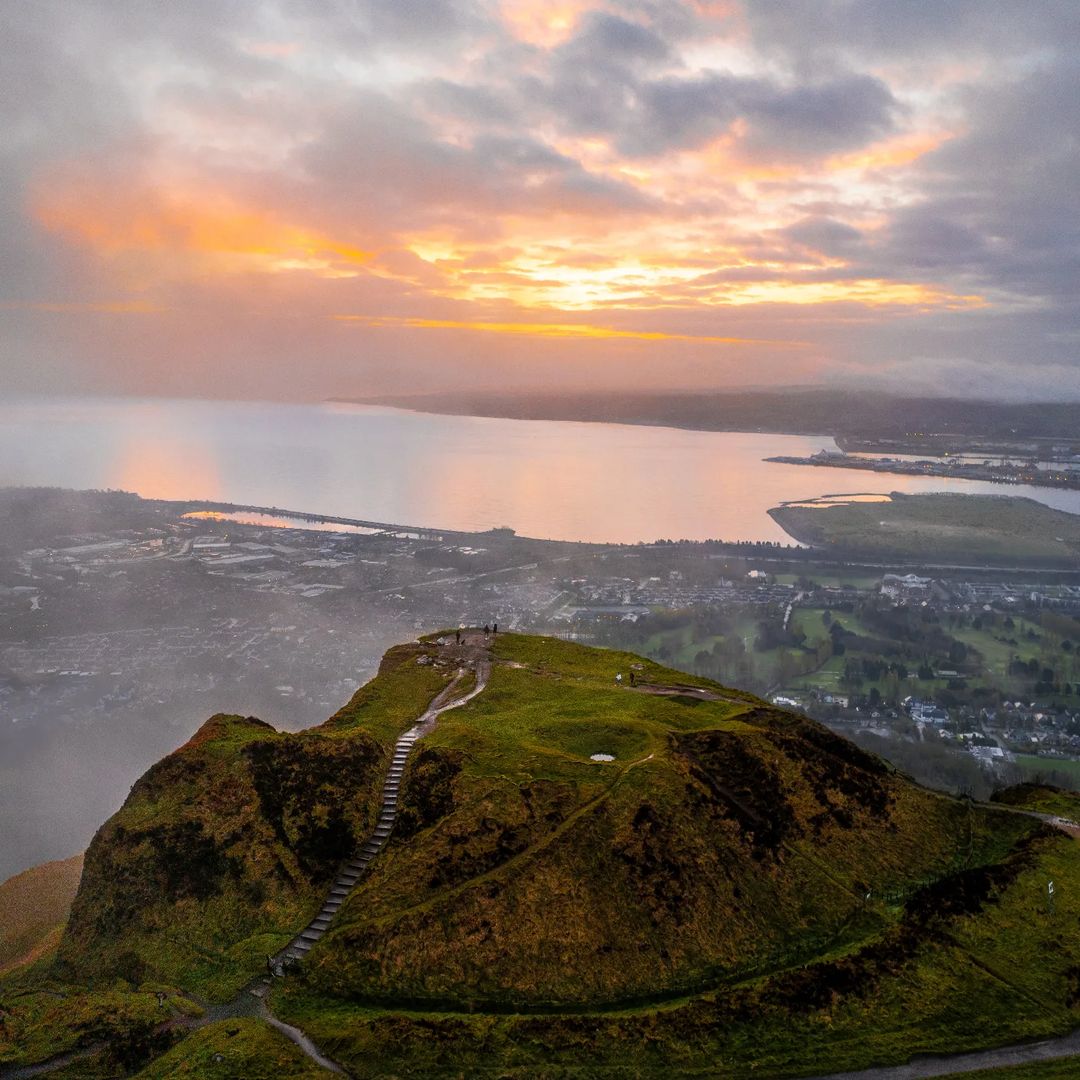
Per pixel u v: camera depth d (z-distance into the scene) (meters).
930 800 80.06
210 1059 51.47
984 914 64.50
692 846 66.81
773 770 76.31
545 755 75.75
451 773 73.31
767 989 56.81
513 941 59.69
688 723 84.81
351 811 72.50
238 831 71.19
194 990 60.06
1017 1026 54.94
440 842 66.94
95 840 72.94
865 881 68.69
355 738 79.25
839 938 63.31
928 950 60.97
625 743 78.94
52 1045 54.72
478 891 62.56
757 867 67.12
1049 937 62.50
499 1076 50.44
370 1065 51.31
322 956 60.16
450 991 57.28
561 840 66.00
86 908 69.25
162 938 65.00
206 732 82.44
